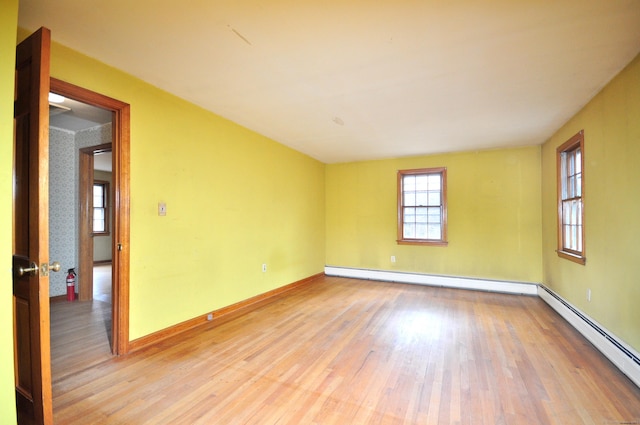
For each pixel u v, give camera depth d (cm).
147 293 279
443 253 530
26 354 168
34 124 156
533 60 228
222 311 361
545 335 305
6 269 138
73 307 393
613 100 256
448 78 259
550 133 410
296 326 329
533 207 475
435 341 291
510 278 487
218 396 200
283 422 175
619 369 236
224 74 258
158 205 288
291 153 502
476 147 487
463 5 170
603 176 275
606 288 270
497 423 174
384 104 317
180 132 309
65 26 195
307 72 253
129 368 235
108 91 246
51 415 157
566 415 181
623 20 180
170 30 198
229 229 373
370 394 203
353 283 545
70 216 433
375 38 203
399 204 562
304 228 543
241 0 168
